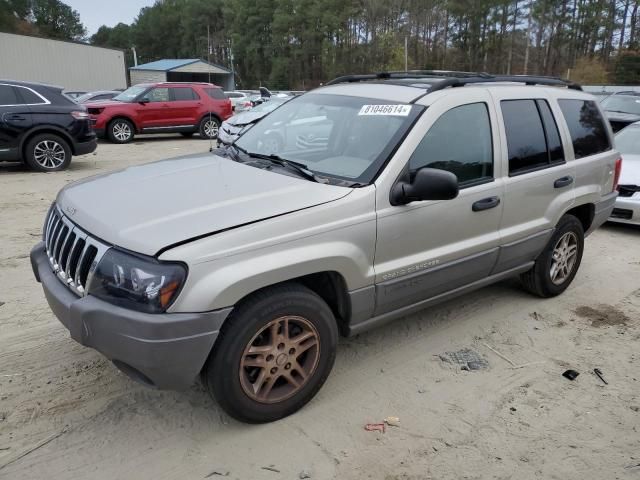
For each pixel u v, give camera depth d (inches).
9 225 266.5
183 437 116.9
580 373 146.2
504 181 155.3
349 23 2893.7
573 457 114.0
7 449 111.3
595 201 194.1
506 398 133.7
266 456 112.0
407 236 132.3
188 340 101.5
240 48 3314.5
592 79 2246.6
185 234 103.8
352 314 128.6
